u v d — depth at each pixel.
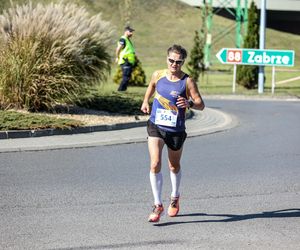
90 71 25.20
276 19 102.25
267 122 26.03
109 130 22.16
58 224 10.66
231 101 36.00
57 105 25.12
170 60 10.88
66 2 28.89
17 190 13.23
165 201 12.45
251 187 13.88
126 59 32.81
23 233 10.12
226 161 17.09
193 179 14.67
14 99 23.94
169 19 96.25
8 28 24.67
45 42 24.05
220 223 10.87
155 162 10.87
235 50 41.53
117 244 9.58
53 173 15.05
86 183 14.00
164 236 10.03
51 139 19.98
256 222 10.95
